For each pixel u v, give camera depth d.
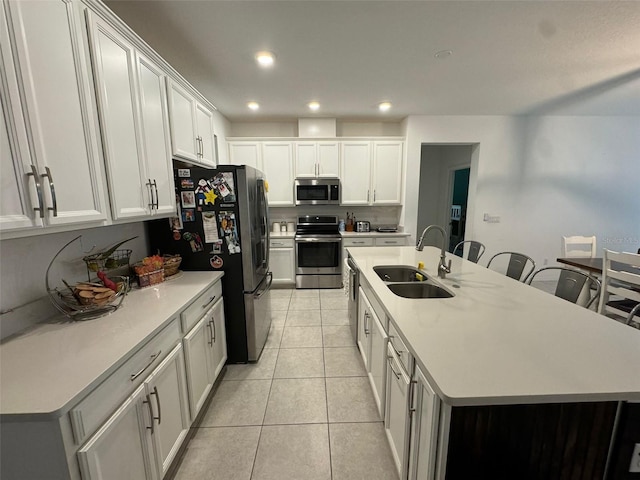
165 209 1.78
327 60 2.30
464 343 1.02
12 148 0.87
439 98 3.24
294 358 2.39
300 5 1.63
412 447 1.09
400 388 1.21
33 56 0.92
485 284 1.77
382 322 1.55
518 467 0.90
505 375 0.83
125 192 1.40
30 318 1.22
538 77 2.67
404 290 1.87
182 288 1.72
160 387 1.24
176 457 1.45
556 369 0.86
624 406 0.82
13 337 1.12
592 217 4.26
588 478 0.89
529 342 1.03
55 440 0.78
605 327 1.16
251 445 1.56
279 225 4.39
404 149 4.09
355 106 3.52
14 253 1.17
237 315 2.24
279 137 4.04
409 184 4.10
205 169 2.05
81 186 1.13
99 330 1.18
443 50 2.16
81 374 0.88
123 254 1.85
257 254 2.36
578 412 0.86
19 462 0.79
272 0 1.59
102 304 1.30
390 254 2.69
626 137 4.07
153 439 1.18
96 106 1.22
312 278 4.16
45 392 0.80
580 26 1.86
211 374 1.86
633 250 4.33
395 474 1.40
